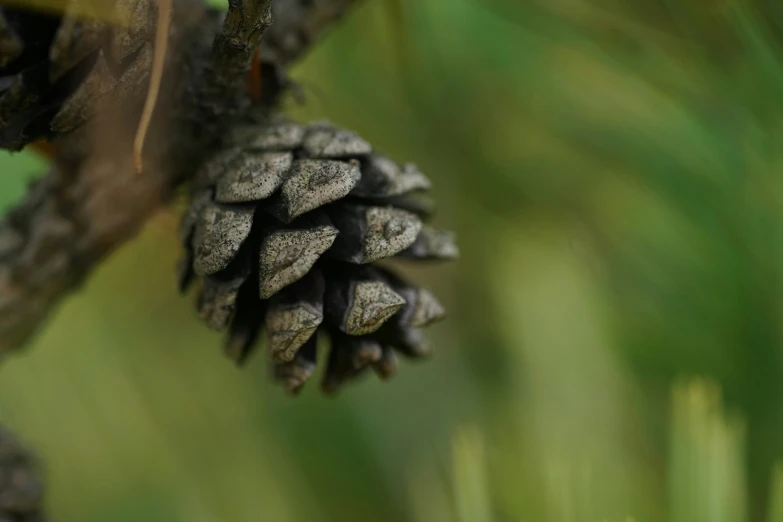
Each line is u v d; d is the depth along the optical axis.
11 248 0.37
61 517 0.51
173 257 0.45
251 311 0.35
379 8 0.41
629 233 0.44
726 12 0.37
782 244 0.40
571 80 0.43
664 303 0.42
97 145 0.35
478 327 0.57
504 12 0.41
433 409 0.56
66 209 0.36
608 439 0.42
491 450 0.42
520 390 0.45
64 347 0.52
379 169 0.35
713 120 0.40
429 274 0.60
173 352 0.58
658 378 0.43
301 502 0.50
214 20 0.35
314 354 0.35
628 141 0.42
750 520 0.40
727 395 0.41
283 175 0.34
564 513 0.35
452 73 0.43
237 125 0.35
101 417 0.50
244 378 0.60
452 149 0.47
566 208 0.48
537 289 0.46
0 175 0.40
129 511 0.51
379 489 0.51
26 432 0.49
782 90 0.38
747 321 0.41
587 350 0.44
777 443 0.40
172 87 0.34
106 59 0.32
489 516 0.35
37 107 0.33
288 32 0.36
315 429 0.54
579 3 0.39
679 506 0.35
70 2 0.31
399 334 0.36
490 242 0.51
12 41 0.32
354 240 0.34
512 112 0.44
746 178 0.40
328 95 0.44
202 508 0.48
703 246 0.41
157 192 0.36
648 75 0.40
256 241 0.34
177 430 0.53
